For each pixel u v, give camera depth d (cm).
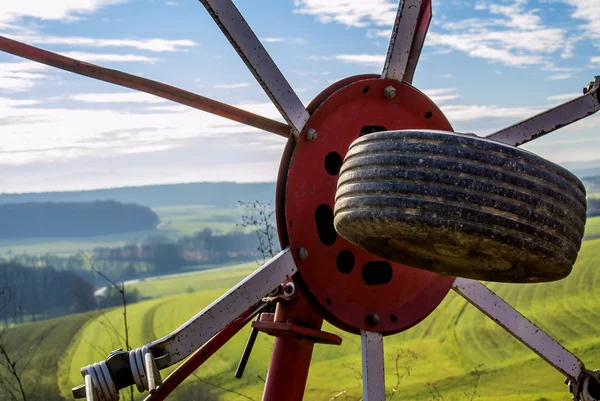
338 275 446
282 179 439
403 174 354
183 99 441
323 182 444
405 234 360
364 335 451
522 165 349
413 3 474
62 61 414
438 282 477
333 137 449
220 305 407
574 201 365
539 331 491
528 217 349
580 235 376
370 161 364
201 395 867
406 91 471
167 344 393
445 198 346
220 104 448
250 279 417
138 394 837
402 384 848
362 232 380
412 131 357
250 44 429
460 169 346
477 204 345
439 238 354
